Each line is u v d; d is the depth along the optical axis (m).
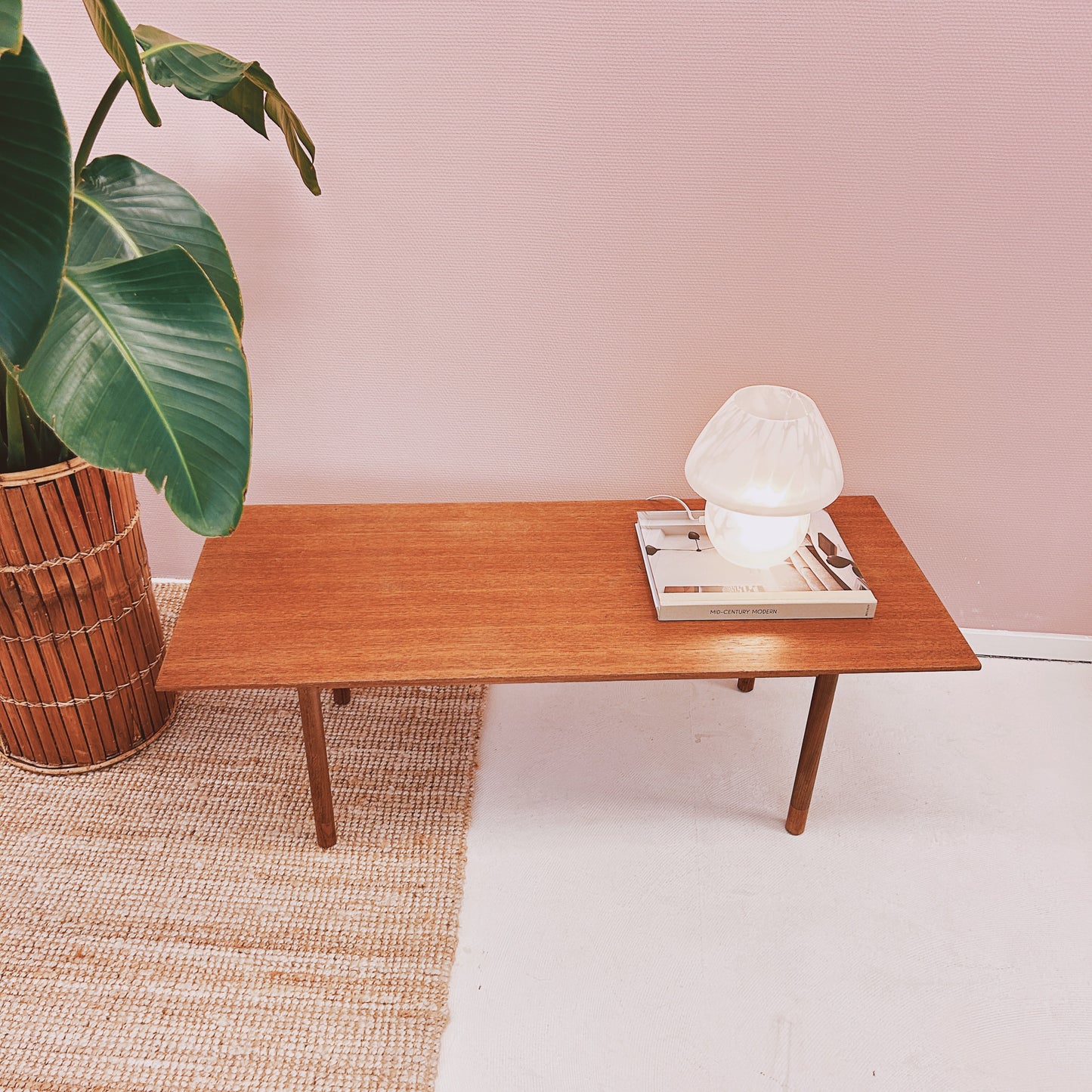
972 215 1.44
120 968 1.28
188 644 1.27
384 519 1.55
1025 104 1.34
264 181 1.45
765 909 1.38
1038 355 1.55
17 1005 1.23
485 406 1.65
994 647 1.86
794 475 1.22
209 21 1.33
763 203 1.44
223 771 1.56
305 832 1.47
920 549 1.77
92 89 1.40
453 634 1.30
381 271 1.52
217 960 1.29
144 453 1.03
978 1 1.27
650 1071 1.19
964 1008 1.26
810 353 1.58
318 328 1.58
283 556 1.45
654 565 1.39
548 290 1.53
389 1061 1.18
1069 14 1.27
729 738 1.67
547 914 1.37
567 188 1.44
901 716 1.72
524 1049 1.21
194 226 1.24
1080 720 1.72
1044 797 1.57
